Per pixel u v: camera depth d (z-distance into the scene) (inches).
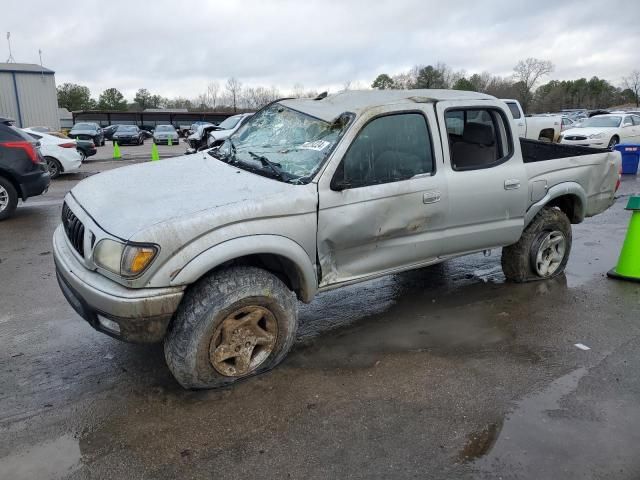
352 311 185.5
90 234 124.6
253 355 137.2
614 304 191.6
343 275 149.7
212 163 161.6
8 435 114.6
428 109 160.9
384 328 171.2
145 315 116.8
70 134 1272.1
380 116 149.9
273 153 155.4
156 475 103.6
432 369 144.6
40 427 117.5
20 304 187.2
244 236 125.3
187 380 126.3
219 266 131.3
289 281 146.4
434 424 120.3
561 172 200.5
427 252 166.2
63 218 152.9
